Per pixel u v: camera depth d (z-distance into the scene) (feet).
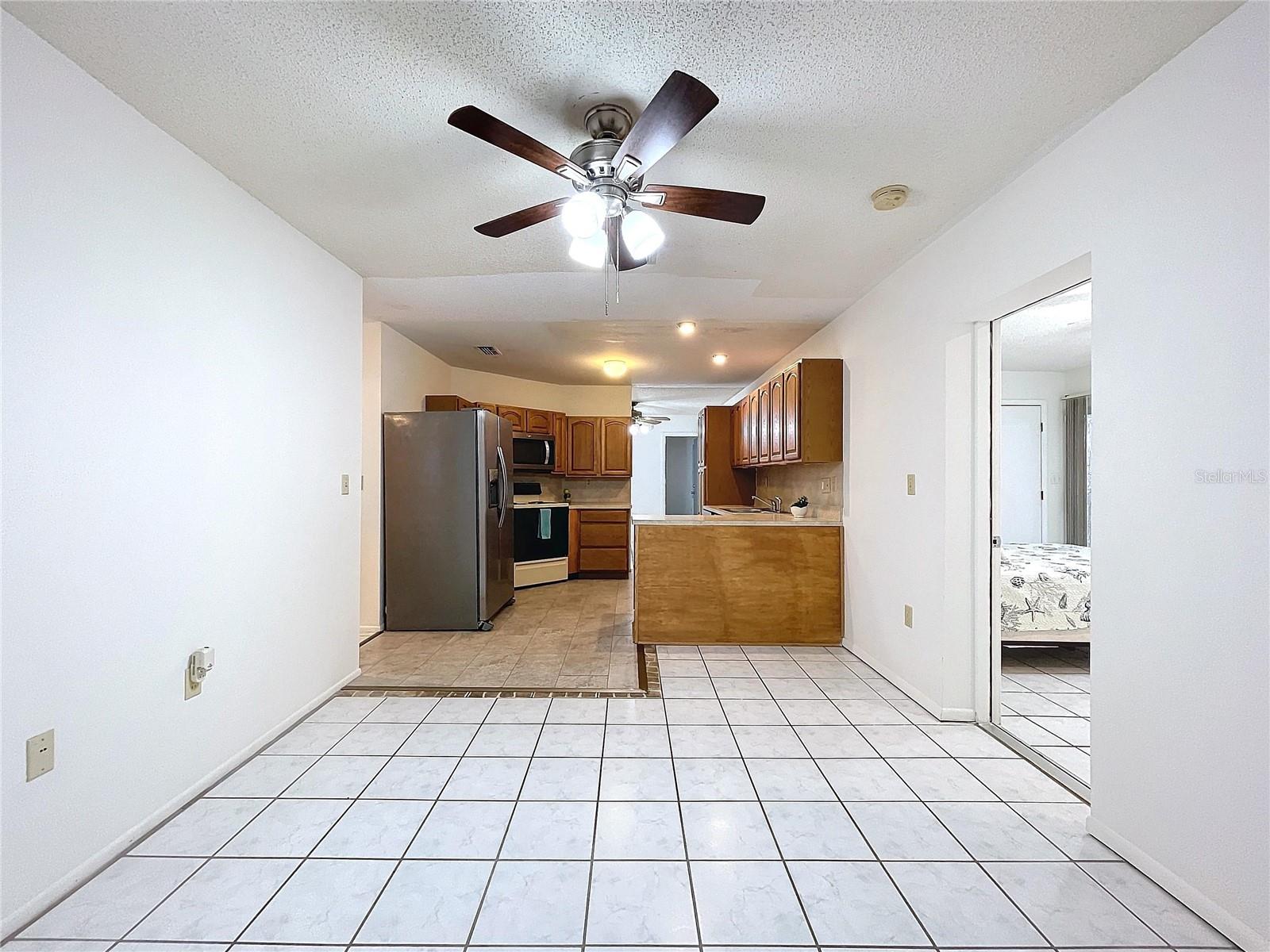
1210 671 4.98
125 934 4.82
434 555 14.65
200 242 6.98
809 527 13.38
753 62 5.32
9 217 4.84
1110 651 6.00
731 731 8.78
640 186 6.04
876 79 5.56
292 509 8.91
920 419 9.86
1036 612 11.39
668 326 14.71
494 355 17.94
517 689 10.52
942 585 9.19
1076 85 5.64
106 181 5.72
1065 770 7.67
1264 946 4.55
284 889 5.35
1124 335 5.83
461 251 9.84
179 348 6.68
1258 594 4.61
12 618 4.88
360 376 10.94
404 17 4.75
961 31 4.91
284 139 6.57
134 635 6.07
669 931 4.90
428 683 10.82
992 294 7.91
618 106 5.97
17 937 4.77
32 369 5.03
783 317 13.87
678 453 37.70
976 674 9.16
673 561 13.37
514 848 5.97
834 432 13.44
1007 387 17.74
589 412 23.54
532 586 20.65
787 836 6.19
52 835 5.18
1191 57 5.11
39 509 5.09
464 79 5.56
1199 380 5.07
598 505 23.82
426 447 14.61
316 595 9.61
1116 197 5.90
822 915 5.09
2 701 4.81
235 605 7.62
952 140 6.58
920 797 6.96
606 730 8.82
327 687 9.98
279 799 6.86
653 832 6.25
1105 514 6.06
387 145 6.70
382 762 7.79
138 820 6.09
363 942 4.75
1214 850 4.93
